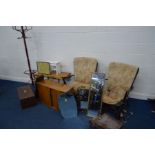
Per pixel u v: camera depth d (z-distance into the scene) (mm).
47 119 2695
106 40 2963
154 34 2658
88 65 3061
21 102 2945
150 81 2984
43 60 3746
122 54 2957
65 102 2682
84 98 2750
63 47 3387
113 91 2699
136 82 3074
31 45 3715
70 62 3461
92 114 2691
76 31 3119
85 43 3146
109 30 2871
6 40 3953
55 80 3471
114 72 2752
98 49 3090
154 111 2779
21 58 4020
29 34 3588
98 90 2645
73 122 2592
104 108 2803
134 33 2748
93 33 3002
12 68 4285
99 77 2674
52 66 3303
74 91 2857
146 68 2914
